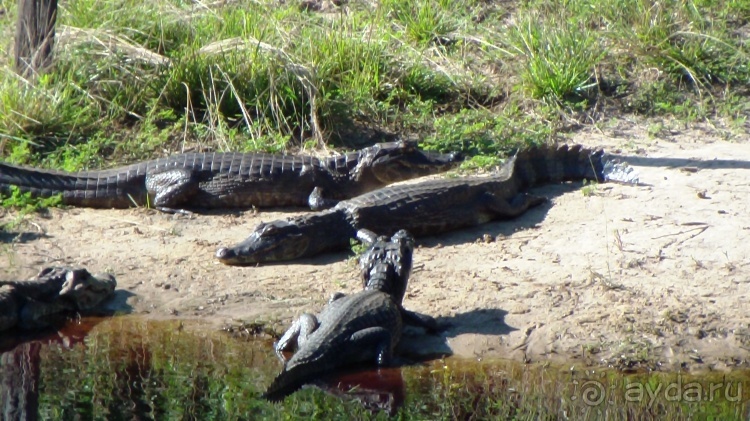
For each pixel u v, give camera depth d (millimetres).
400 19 20000
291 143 15781
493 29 19719
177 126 15602
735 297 10906
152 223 13188
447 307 10867
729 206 13242
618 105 17469
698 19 19266
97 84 16141
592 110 17297
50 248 12250
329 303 10438
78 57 16328
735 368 9898
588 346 10172
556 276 11484
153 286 11492
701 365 9945
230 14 18672
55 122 15305
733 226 12578
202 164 13891
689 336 10312
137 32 17391
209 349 10312
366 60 17500
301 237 12125
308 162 14312
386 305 10133
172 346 10367
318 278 11656
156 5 18531
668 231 12539
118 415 8891
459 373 9797
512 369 9875
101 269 11797
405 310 10484
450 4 20547
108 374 9773
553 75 17500
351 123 16406
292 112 16188
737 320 10508
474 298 11031
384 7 19953
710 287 11117
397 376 9695
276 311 10883
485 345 10242
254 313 10867
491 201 13188
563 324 10500
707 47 18547
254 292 11312
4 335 10586
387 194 12914
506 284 11328
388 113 16844
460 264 11938
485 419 8945
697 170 14727
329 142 15953
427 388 9508
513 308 10812
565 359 10047
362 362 9906
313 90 16141
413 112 17047
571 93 17531
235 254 11906
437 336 10422
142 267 11883
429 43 19312
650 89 17734
